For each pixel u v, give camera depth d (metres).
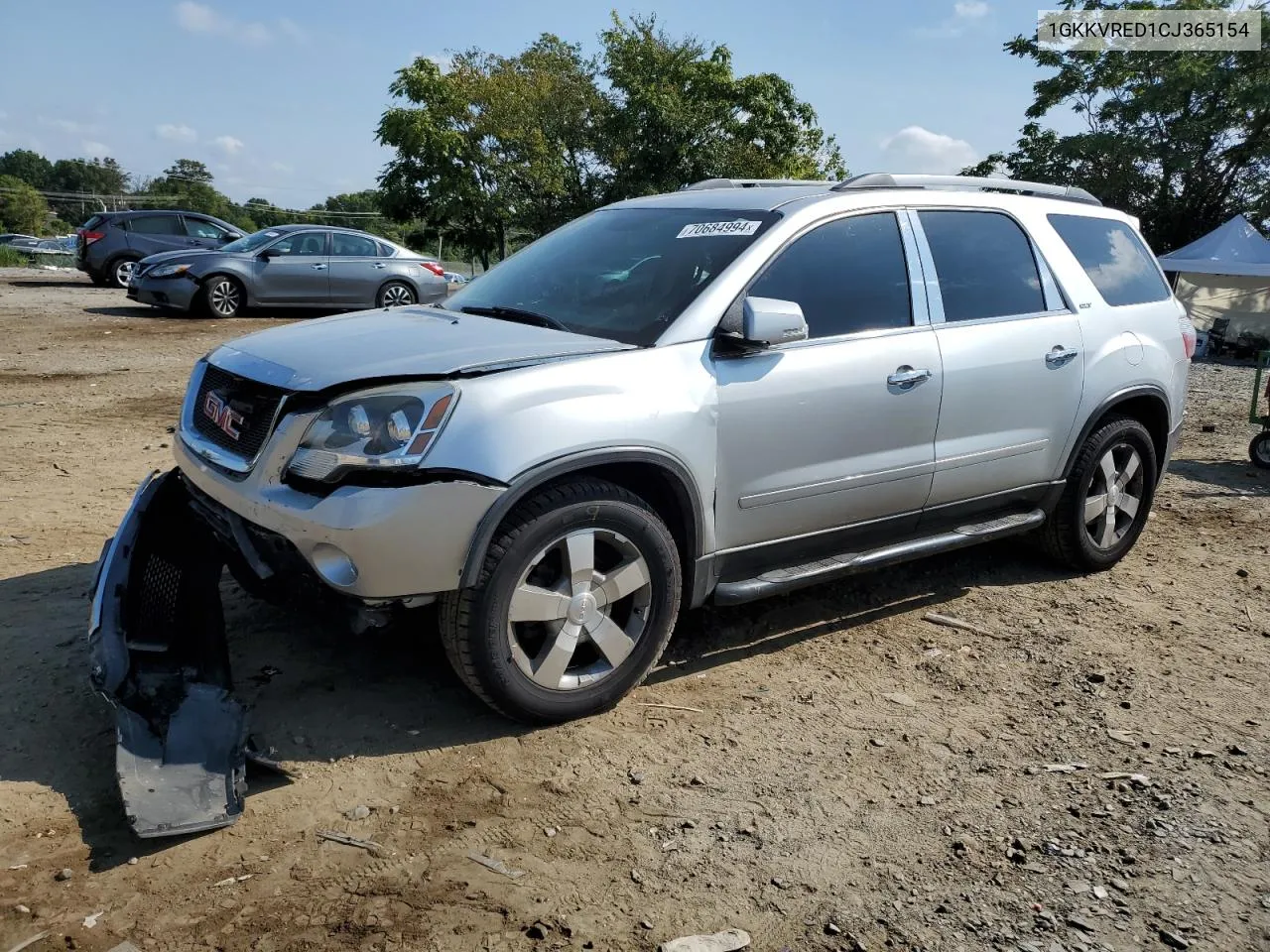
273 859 2.79
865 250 4.34
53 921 2.50
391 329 3.84
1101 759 3.59
